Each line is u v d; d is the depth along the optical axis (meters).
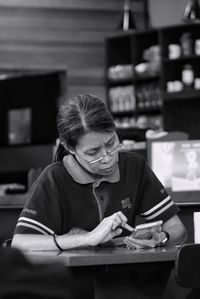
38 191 2.46
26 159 5.12
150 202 2.63
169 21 9.20
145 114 8.80
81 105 2.44
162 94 8.43
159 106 8.58
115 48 9.12
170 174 3.23
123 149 3.53
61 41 9.12
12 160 5.17
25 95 5.28
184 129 8.54
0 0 8.95
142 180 2.63
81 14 9.23
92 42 9.24
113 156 2.44
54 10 9.12
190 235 3.13
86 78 9.19
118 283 2.21
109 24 9.31
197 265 1.97
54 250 2.26
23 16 9.01
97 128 2.39
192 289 2.25
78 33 9.20
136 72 8.77
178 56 8.45
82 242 2.25
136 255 2.01
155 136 3.40
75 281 2.06
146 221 2.67
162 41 8.59
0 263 0.94
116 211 2.53
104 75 9.23
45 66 9.05
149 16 9.44
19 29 8.99
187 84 8.36
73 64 9.16
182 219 3.15
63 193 2.48
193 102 8.53
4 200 3.73
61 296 0.94
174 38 8.67
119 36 8.98
